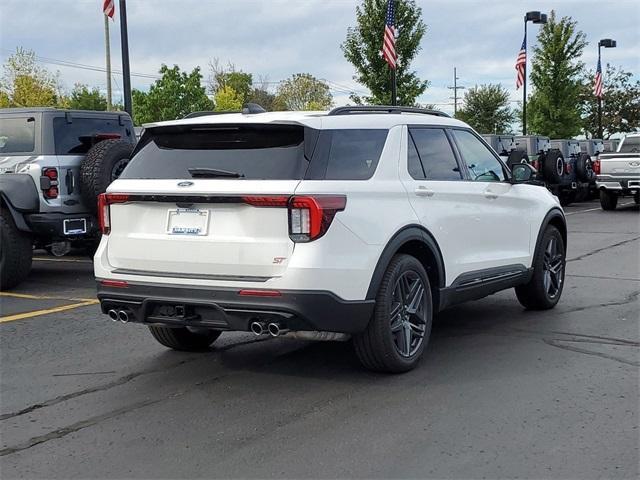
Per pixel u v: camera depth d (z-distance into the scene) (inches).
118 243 218.4
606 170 838.5
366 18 904.3
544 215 304.2
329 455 167.0
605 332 273.1
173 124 215.6
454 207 245.1
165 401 206.8
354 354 248.5
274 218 195.5
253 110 226.8
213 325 203.3
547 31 1435.8
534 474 155.5
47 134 386.9
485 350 250.7
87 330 294.4
